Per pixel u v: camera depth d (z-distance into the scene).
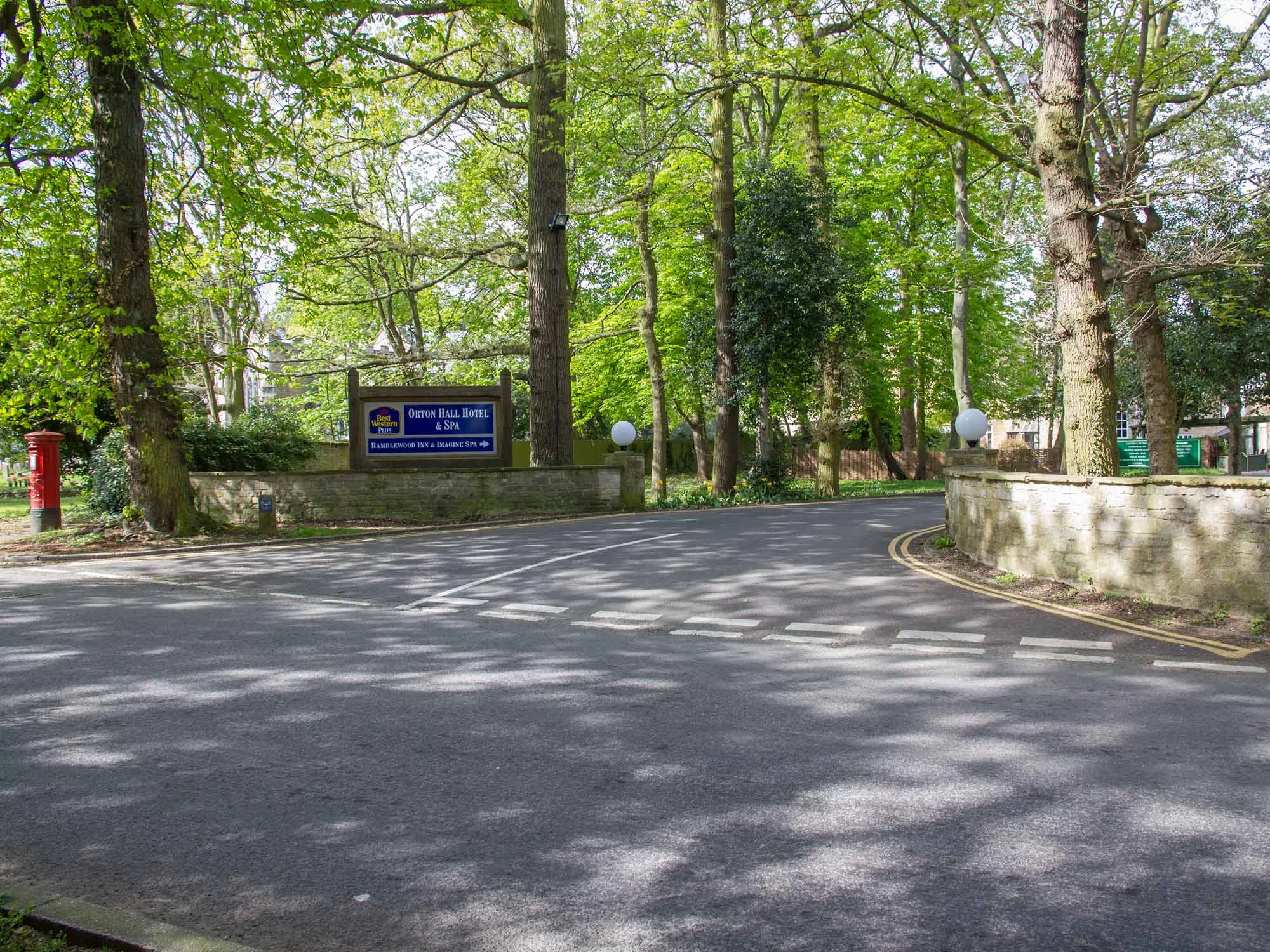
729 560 12.32
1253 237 12.87
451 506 19.42
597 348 36.41
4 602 10.02
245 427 24.23
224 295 23.30
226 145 15.62
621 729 5.50
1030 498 10.55
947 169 24.31
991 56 12.93
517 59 25.16
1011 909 3.38
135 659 7.29
